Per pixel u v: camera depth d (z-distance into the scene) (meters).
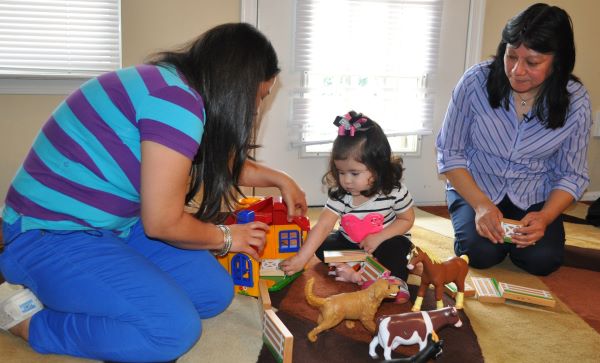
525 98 1.59
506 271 1.72
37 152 1.06
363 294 1.23
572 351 1.24
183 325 1.08
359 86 2.35
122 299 1.05
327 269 1.67
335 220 1.55
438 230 2.10
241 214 1.34
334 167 1.52
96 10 2.11
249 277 1.44
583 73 2.55
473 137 1.72
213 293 1.26
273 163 2.36
